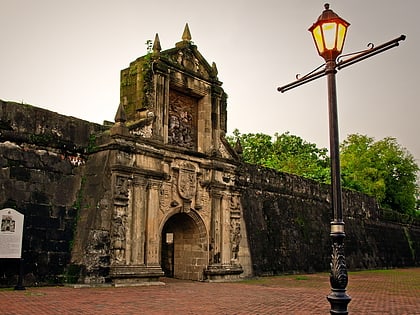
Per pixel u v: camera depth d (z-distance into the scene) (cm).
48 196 1902
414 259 4825
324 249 3456
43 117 1934
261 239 2878
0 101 1820
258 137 6059
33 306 1211
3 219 1681
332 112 800
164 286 1959
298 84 893
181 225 2411
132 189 2000
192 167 2314
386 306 1431
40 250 1828
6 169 1797
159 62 2212
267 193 3066
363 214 4138
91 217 1906
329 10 836
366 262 3966
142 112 2172
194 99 2473
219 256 2366
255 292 1797
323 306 1391
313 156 6022
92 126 2100
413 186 5712
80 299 1397
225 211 2439
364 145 5744
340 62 825
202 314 1173
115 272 1866
